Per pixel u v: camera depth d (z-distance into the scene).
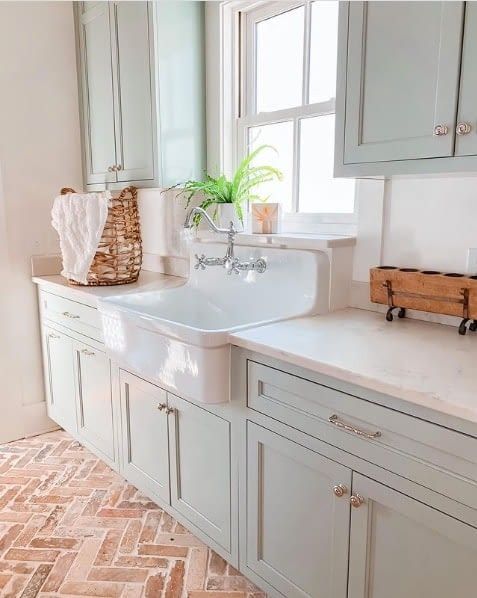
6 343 2.73
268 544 1.47
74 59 2.79
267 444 1.40
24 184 2.71
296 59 2.12
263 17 2.23
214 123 2.40
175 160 2.37
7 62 2.58
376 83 1.32
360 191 1.72
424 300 1.49
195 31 2.36
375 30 1.30
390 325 1.54
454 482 0.98
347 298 1.79
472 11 1.11
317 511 1.29
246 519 1.53
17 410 2.80
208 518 1.70
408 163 1.27
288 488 1.37
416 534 1.07
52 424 2.93
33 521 2.03
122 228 2.37
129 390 2.04
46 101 2.73
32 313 2.81
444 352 1.25
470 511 0.96
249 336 1.40
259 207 1.99
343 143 1.43
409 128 1.26
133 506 2.13
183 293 2.22
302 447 1.30
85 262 2.32
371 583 1.19
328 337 1.39
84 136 2.82
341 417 1.18
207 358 1.43
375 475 1.12
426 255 1.57
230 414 1.52
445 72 1.17
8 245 2.69
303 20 2.07
